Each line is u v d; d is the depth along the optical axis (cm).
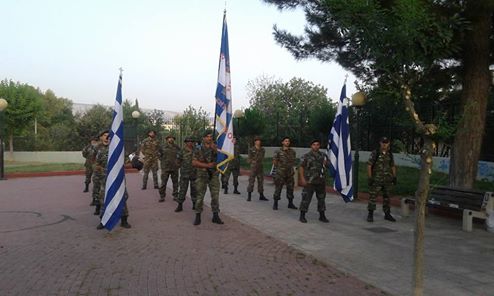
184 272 571
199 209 876
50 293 491
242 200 1226
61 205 1112
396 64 375
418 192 375
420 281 375
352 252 683
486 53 1005
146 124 3719
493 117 1391
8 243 714
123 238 754
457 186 981
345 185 1105
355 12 360
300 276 563
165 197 1266
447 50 376
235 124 2414
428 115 1109
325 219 931
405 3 338
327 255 665
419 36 353
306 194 920
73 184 1603
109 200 793
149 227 847
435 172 1498
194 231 816
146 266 595
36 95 3030
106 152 882
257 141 1215
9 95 2825
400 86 391
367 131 1895
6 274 555
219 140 865
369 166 937
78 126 3647
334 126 1123
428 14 357
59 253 655
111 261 616
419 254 375
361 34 374
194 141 1023
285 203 1177
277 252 678
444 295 502
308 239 766
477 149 1024
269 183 1669
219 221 892
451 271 592
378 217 980
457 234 814
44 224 870
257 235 790
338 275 569
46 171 2006
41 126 4416
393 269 597
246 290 509
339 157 1108
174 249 684
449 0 684
